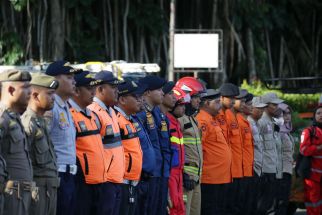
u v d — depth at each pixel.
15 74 14.63
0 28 49.38
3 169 14.09
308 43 62.69
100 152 17.45
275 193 27.80
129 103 19.56
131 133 19.52
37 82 15.55
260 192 27.23
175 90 22.38
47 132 15.79
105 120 18.22
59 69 16.56
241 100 25.80
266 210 27.52
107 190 18.06
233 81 56.91
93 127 17.42
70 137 16.67
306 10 61.72
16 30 49.44
